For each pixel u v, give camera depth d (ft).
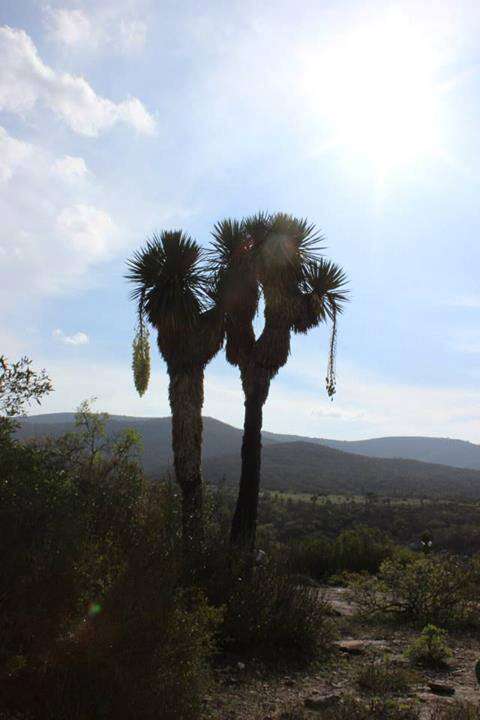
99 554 15.49
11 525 13.30
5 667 12.28
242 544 31.14
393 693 22.03
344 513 160.25
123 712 13.67
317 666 25.36
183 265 41.39
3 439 15.53
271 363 41.45
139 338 41.63
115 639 14.20
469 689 23.31
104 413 34.19
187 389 40.40
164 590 15.56
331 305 44.19
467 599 38.29
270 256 41.32
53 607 13.30
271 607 26.78
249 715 18.43
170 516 23.75
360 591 40.19
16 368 16.29
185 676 15.15
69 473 17.66
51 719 12.91
